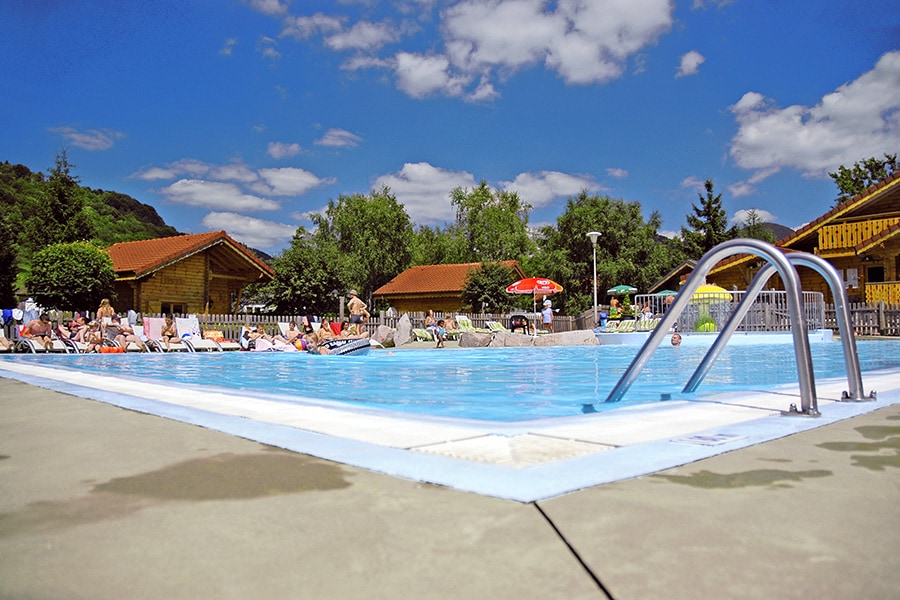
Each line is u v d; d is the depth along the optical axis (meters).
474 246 58.53
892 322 20.98
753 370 8.84
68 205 36.25
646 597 1.22
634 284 45.59
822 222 24.81
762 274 4.64
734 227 45.47
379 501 1.85
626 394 6.02
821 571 1.33
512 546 1.48
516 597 1.23
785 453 2.48
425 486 2.01
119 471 2.26
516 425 3.25
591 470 2.18
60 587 1.30
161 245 27.72
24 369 8.23
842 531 1.57
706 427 3.10
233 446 2.70
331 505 1.82
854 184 47.72
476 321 26.27
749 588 1.25
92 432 3.10
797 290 3.59
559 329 30.39
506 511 1.74
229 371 9.80
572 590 1.25
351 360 12.26
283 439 2.82
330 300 33.56
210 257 27.41
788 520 1.65
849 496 1.87
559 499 1.84
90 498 1.92
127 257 27.22
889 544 1.48
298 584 1.30
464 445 2.66
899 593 1.23
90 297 23.05
